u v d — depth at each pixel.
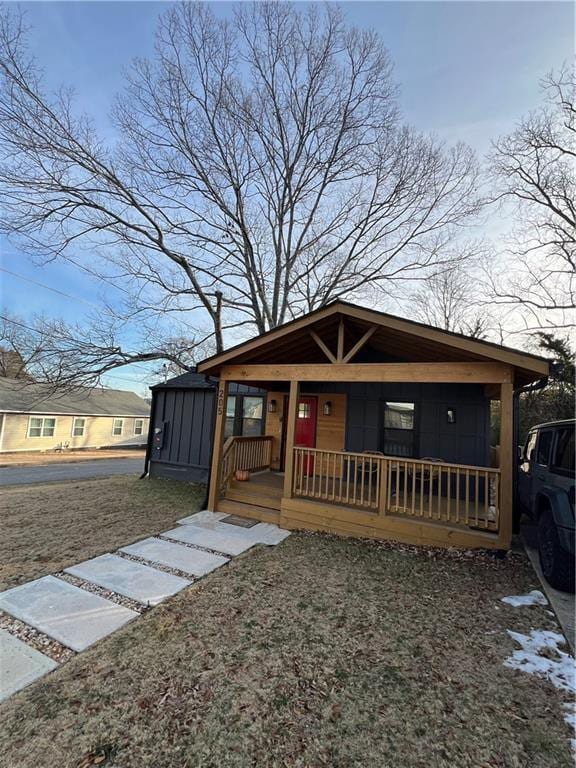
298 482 6.23
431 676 2.44
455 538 4.79
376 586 3.77
